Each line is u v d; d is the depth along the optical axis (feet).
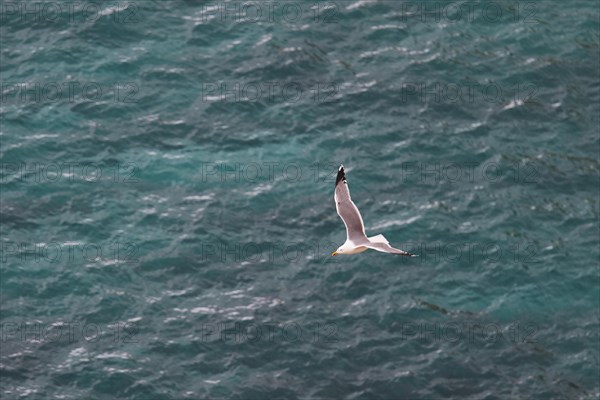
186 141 248.52
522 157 252.21
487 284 225.76
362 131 254.27
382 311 218.79
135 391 201.26
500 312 220.84
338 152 249.34
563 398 205.77
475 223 237.45
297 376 206.08
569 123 260.83
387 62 270.87
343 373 207.10
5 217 229.66
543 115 261.85
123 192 237.04
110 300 216.95
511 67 271.90
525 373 209.87
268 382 204.54
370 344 212.43
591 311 222.69
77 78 260.42
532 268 228.84
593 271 229.25
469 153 252.21
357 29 278.87
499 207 240.94
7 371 202.90
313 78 265.34
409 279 225.56
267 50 270.67
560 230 237.25
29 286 217.97
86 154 244.01
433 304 221.05
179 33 273.13
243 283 222.28
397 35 277.85
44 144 245.45
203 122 252.83
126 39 270.46
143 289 219.61
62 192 235.81
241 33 274.77
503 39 278.67
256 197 238.07
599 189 246.68
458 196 242.58
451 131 256.52
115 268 222.28
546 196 244.22
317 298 220.43
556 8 286.66
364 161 247.91
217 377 204.95
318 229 232.94
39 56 264.52
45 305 215.10
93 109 253.44
